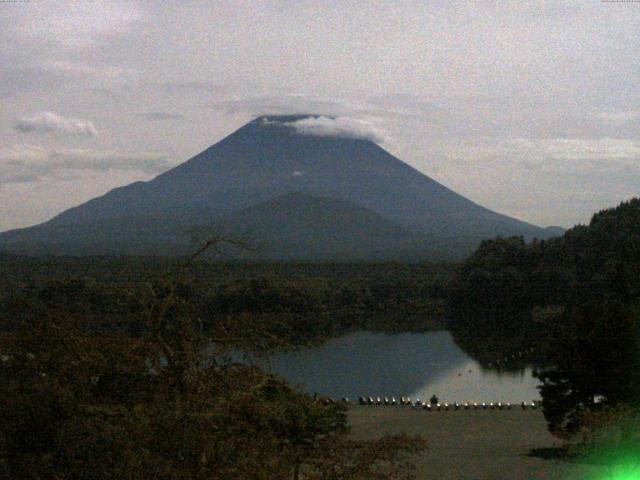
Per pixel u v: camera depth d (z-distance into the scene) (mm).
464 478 32656
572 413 40344
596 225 162375
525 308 143875
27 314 16141
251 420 14062
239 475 13234
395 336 117188
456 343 109500
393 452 16844
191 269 17094
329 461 17250
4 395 13578
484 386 78375
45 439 13461
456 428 49438
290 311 103250
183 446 12984
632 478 32562
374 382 80438
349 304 142500
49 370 14117
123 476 12703
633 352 39688
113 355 13938
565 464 35469
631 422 33344
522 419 54219
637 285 90375
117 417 13367
